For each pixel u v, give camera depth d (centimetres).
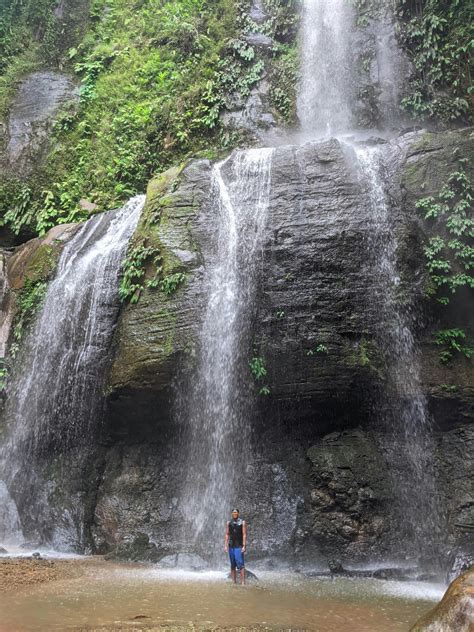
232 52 2286
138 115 2261
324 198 1398
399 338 1338
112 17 2650
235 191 1474
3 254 1931
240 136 2092
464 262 1380
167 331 1341
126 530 1312
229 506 1288
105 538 1337
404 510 1257
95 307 1533
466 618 590
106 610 817
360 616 827
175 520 1313
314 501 1248
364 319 1316
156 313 1370
